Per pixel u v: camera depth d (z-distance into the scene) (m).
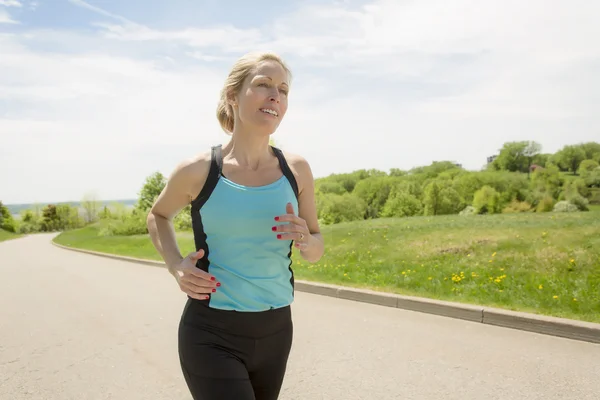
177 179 1.96
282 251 1.97
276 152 2.09
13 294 10.15
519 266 9.45
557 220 13.37
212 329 1.87
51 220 117.31
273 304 1.93
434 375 4.57
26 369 5.04
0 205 111.31
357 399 4.06
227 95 2.03
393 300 7.80
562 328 5.82
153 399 4.22
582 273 8.47
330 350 5.40
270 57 1.98
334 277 10.16
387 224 17.31
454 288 8.18
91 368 5.05
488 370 4.68
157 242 2.04
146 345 5.88
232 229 1.89
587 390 4.16
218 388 1.79
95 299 9.30
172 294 9.77
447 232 13.70
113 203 67.12
